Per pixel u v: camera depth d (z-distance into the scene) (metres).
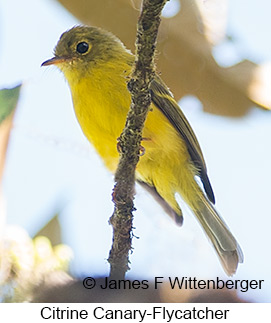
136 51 2.11
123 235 2.13
